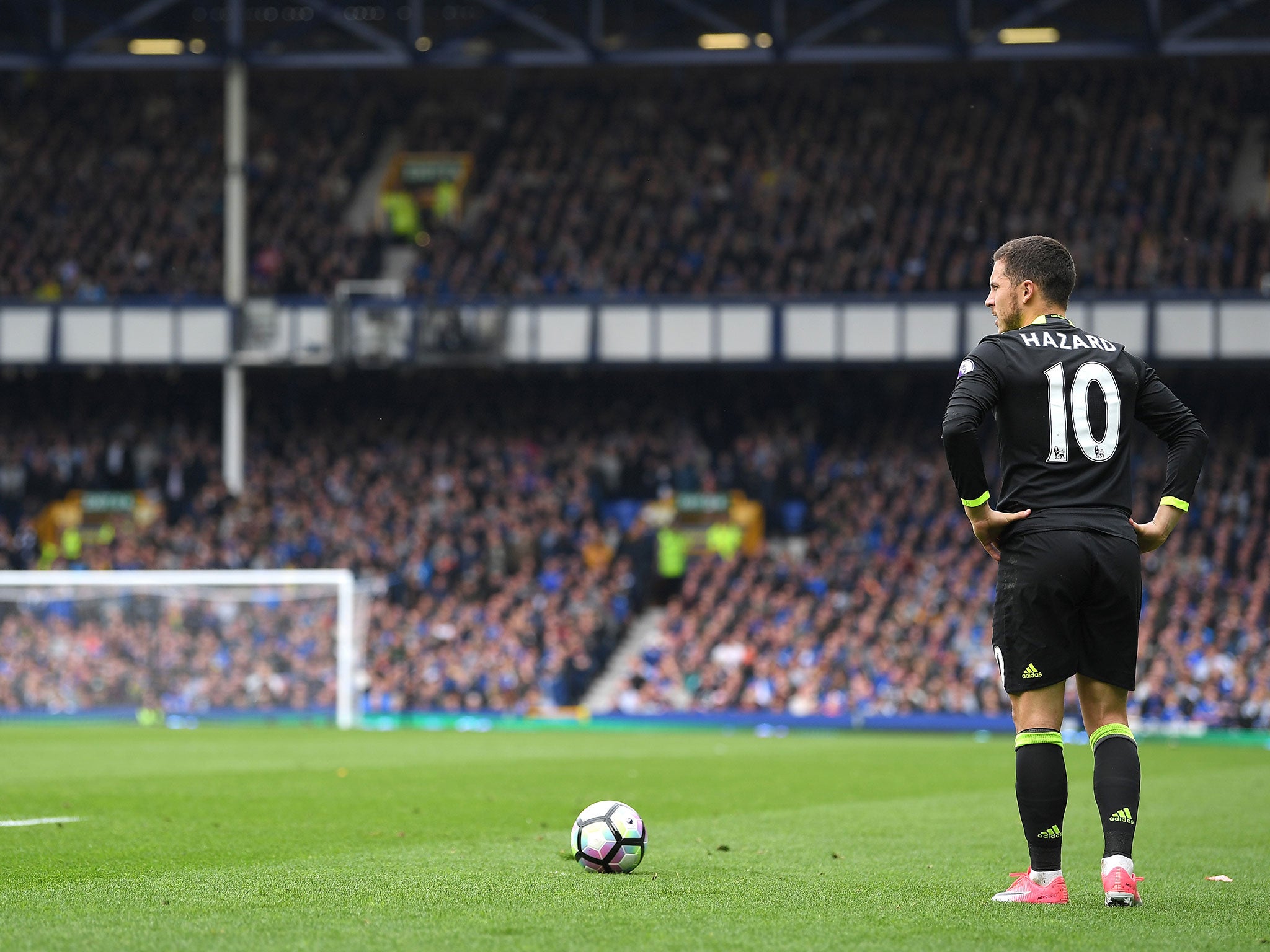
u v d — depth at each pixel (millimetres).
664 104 153875
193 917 20359
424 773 58188
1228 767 67625
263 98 157750
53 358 135375
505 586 123562
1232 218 133500
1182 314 123438
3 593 121625
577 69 155125
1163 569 116312
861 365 129375
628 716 112500
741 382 140375
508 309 132250
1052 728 21062
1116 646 20891
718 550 130750
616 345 131375
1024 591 20797
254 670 119125
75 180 148000
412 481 134625
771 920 20031
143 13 137750
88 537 136875
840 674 110125
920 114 147875
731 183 145625
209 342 134375
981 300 126750
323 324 133500
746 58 135000
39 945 18219
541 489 133625
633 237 140375
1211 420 131125
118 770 58156
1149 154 141000
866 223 138250
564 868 26547
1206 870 27250
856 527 126312
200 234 143375
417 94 160625
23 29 155500
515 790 49500
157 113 154625
